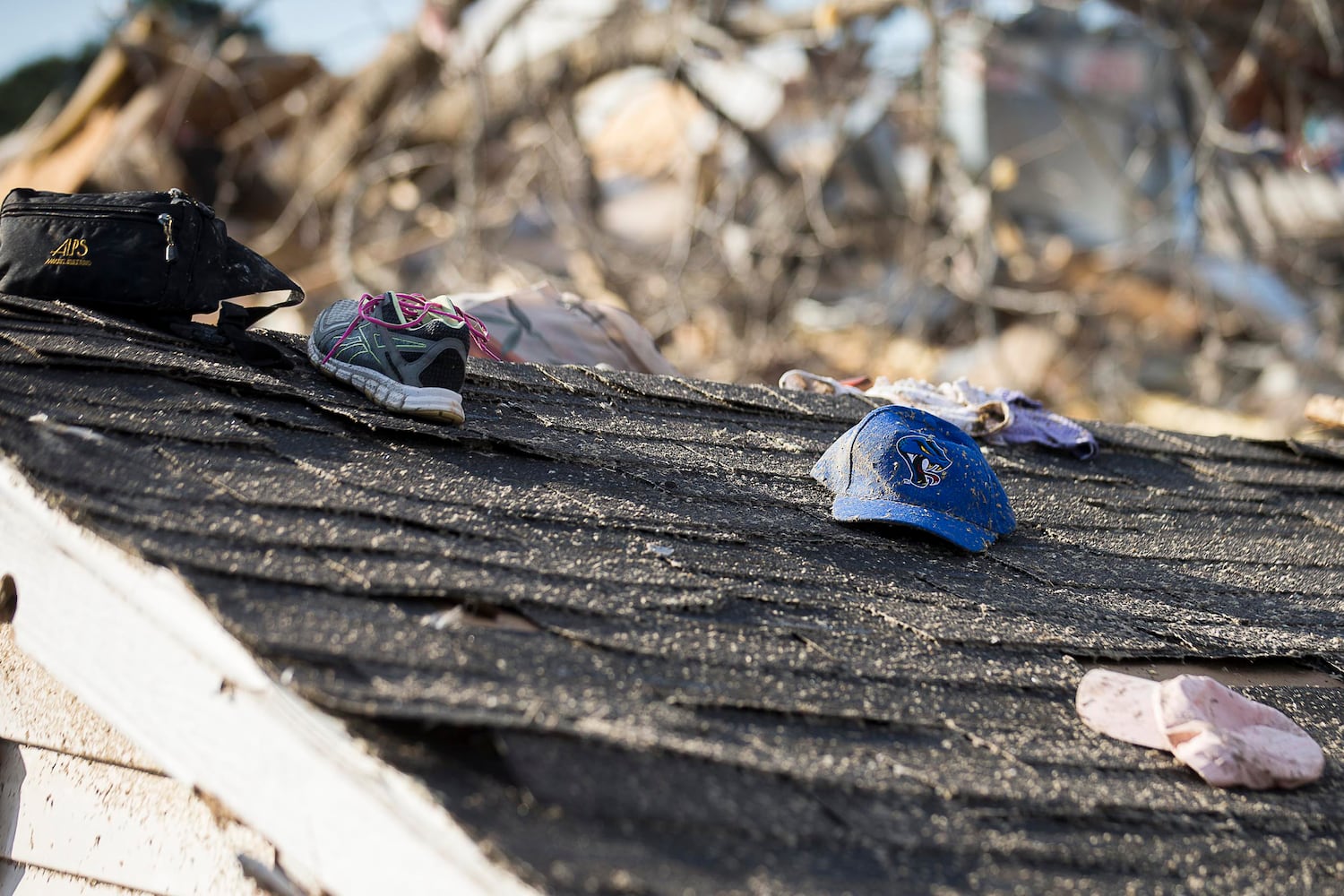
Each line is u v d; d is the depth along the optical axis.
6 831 4.25
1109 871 3.79
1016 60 10.97
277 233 12.62
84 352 4.18
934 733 3.91
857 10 10.41
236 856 4.01
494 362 4.66
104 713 3.89
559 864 3.60
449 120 12.08
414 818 3.65
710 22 11.02
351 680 3.71
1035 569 4.34
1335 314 12.58
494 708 3.71
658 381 4.76
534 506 4.13
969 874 3.72
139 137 12.62
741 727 3.82
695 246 12.08
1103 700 4.03
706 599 4.01
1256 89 11.69
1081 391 12.69
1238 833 3.89
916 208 10.81
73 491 3.85
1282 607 4.43
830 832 3.72
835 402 4.90
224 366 4.29
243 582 3.79
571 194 11.72
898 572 4.24
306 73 13.18
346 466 4.11
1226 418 12.34
